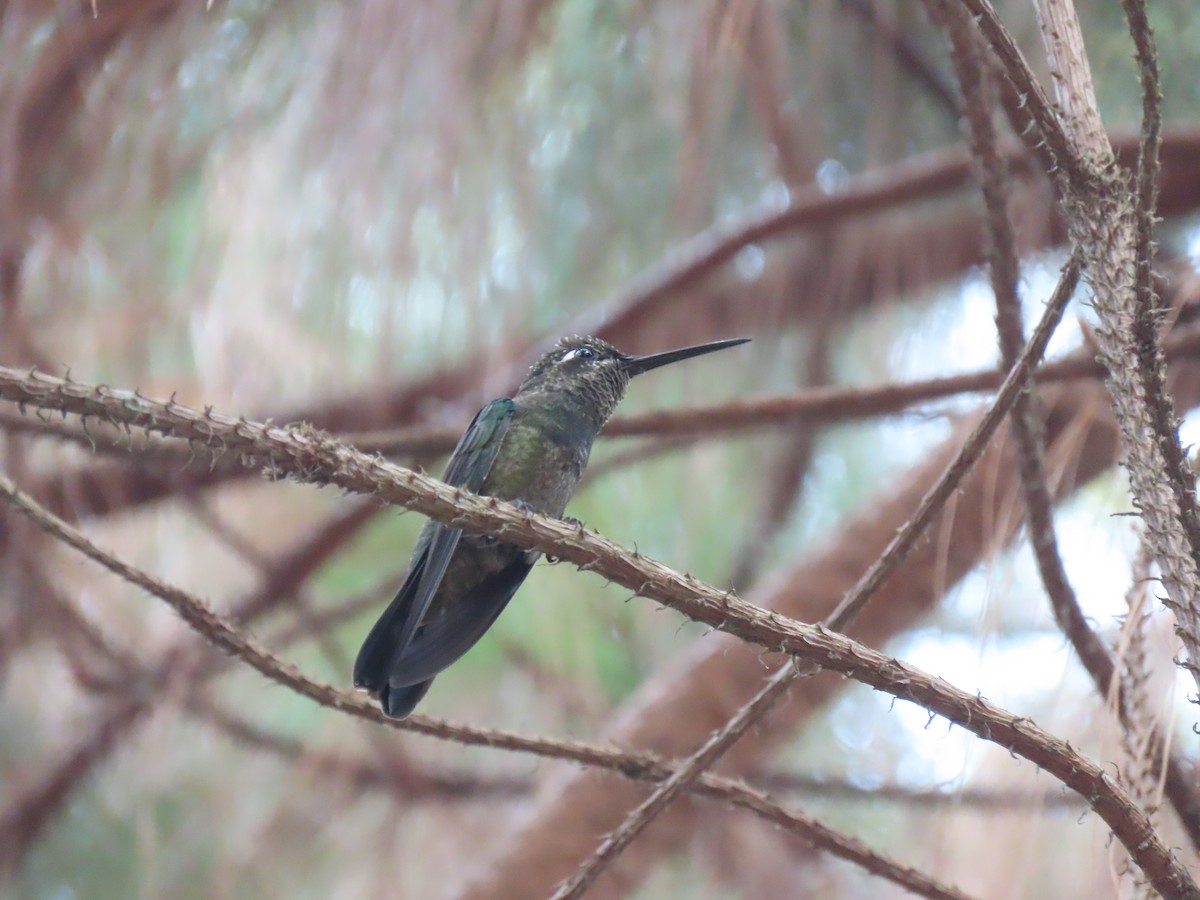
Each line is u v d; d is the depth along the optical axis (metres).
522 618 9.16
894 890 7.59
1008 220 5.34
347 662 8.94
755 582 9.64
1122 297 3.90
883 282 8.92
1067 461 5.81
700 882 8.64
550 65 7.59
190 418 3.89
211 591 8.43
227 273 7.08
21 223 6.62
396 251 6.77
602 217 8.41
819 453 10.12
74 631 7.45
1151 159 3.59
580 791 8.23
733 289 9.28
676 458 9.55
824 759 8.59
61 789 8.52
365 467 4.04
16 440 7.20
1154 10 7.98
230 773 8.62
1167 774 4.20
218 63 6.83
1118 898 3.95
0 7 6.29
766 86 8.12
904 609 8.09
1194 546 3.58
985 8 3.91
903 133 8.75
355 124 6.72
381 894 8.38
